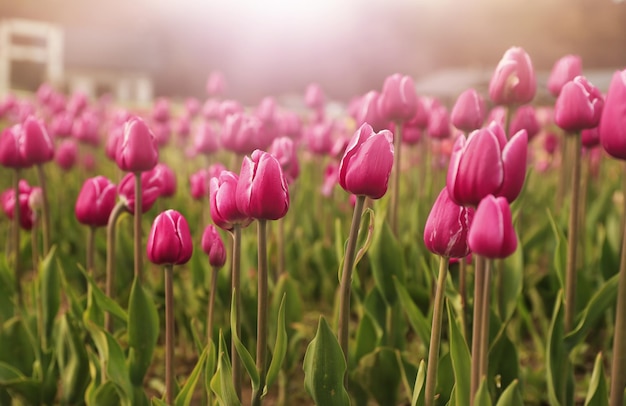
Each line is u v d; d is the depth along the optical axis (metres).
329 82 30.34
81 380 1.38
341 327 1.14
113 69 25.83
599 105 1.29
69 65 25.22
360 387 1.36
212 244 1.24
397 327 1.46
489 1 21.05
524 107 1.63
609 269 1.58
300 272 1.99
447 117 1.74
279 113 2.39
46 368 1.42
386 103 1.47
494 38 21.77
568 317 1.34
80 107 3.29
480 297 1.08
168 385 1.24
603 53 19.11
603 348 1.73
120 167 1.33
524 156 1.03
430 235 1.07
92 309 1.35
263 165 1.08
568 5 18.98
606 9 18.66
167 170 1.64
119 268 1.75
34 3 23.50
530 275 1.82
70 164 2.25
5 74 20.36
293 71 30.94
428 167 2.52
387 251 1.40
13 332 1.39
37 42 21.06
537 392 1.53
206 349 1.22
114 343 1.25
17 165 1.53
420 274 1.62
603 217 2.00
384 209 1.41
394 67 28.16
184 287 1.72
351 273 1.13
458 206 1.06
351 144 1.08
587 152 1.70
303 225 2.19
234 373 1.18
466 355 1.12
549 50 19.73
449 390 1.24
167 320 1.23
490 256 1.02
